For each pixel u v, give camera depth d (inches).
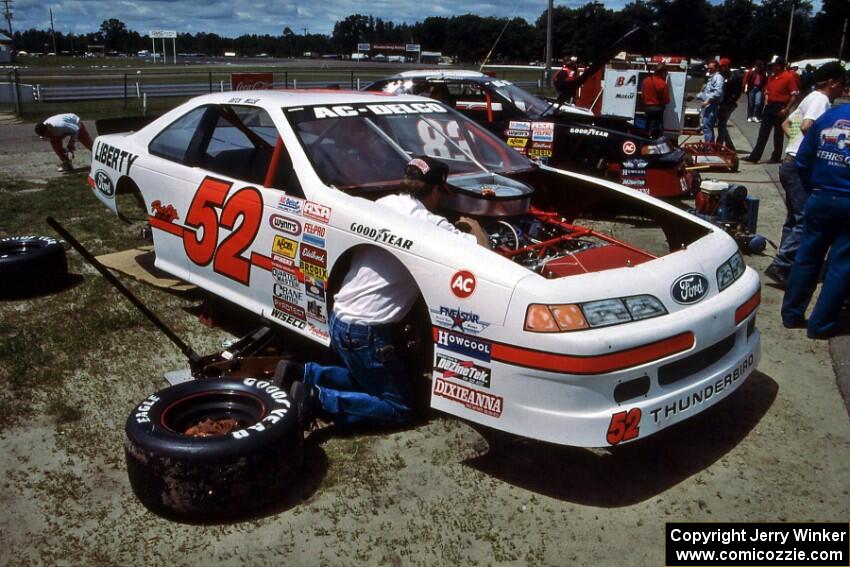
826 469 120.9
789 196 208.1
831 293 169.2
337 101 164.2
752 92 711.7
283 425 109.3
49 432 132.3
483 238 131.6
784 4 3206.2
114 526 106.3
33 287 200.2
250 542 103.1
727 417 138.4
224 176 161.5
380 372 128.4
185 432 113.7
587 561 99.5
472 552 101.3
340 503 111.7
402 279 125.0
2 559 99.3
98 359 161.9
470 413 113.7
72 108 799.1
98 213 294.7
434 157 163.6
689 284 117.8
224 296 161.0
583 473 120.6
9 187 346.6
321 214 134.7
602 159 305.9
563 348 103.4
